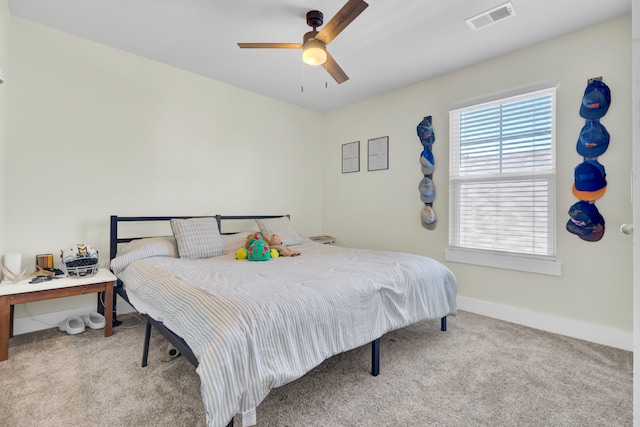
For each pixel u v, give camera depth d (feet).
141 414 4.82
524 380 5.95
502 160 9.41
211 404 3.69
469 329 8.53
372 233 12.92
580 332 7.95
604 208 7.61
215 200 11.50
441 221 10.75
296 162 14.02
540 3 6.90
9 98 7.69
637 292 1.85
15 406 4.97
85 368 6.19
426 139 10.91
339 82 8.34
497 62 9.37
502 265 9.27
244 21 7.73
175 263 7.72
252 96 12.46
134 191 9.69
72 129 8.60
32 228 8.05
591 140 7.66
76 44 8.59
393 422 4.75
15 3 7.22
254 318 4.38
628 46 7.30
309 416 4.86
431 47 8.81
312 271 6.85
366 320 5.92
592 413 5.00
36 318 8.12
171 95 10.36
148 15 7.57
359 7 5.69
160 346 7.23
